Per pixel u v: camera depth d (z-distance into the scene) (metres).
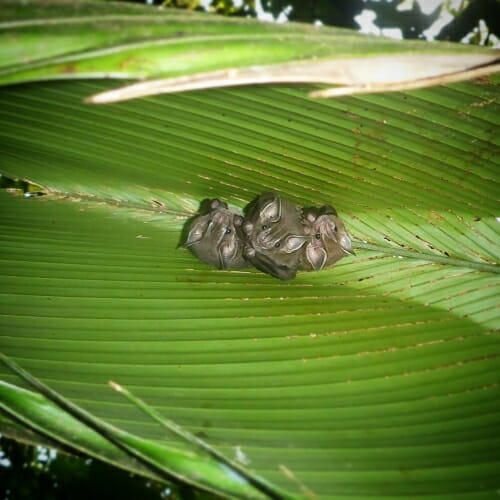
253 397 0.57
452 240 0.67
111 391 0.57
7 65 0.43
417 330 0.61
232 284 0.65
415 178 0.65
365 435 0.54
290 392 0.57
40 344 0.60
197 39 0.43
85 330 0.61
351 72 0.46
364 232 0.68
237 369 0.58
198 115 0.64
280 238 0.64
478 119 0.62
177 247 0.67
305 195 0.68
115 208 0.69
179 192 0.69
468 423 0.55
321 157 0.65
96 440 0.52
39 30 0.43
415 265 0.67
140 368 0.58
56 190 0.70
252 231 0.64
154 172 0.68
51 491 1.08
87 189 0.69
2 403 0.52
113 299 0.63
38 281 0.64
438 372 0.58
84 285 0.64
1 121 0.65
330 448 0.54
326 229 0.65
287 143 0.65
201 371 0.58
